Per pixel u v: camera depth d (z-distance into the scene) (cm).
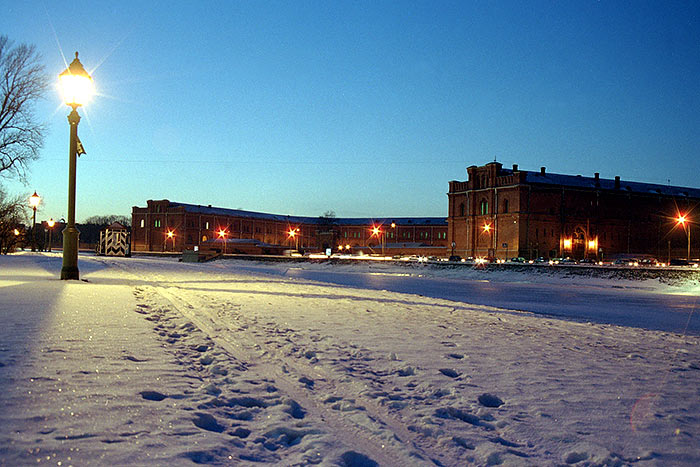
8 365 593
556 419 553
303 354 818
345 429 496
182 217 12212
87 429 423
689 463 452
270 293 1970
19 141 3853
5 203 6250
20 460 355
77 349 707
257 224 14062
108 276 2522
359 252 13262
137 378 590
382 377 704
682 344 1140
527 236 8844
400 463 426
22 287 1546
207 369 690
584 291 3709
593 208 9519
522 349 950
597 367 819
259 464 404
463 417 555
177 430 444
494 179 9325
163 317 1159
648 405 614
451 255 9619
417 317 1379
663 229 10225
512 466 433
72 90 1775
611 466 440
